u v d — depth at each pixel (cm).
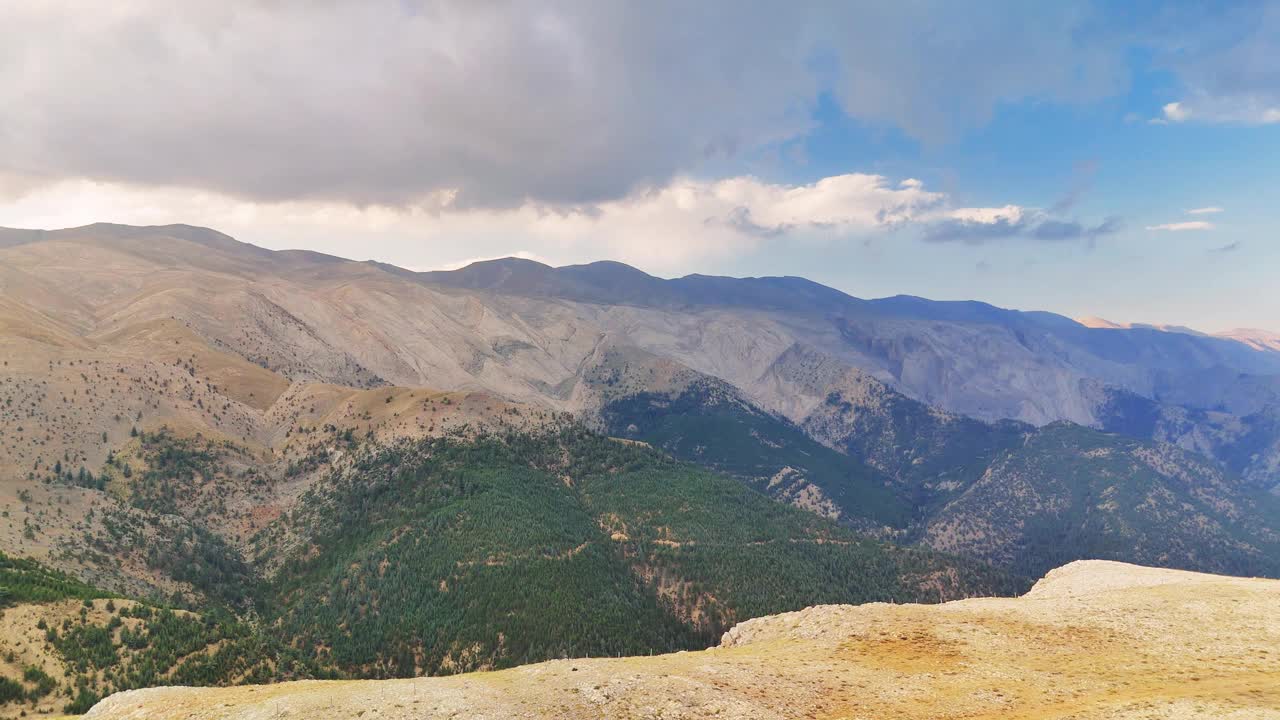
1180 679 6919
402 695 7319
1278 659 7181
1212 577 11238
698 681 7456
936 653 8238
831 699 7044
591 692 7225
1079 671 7406
